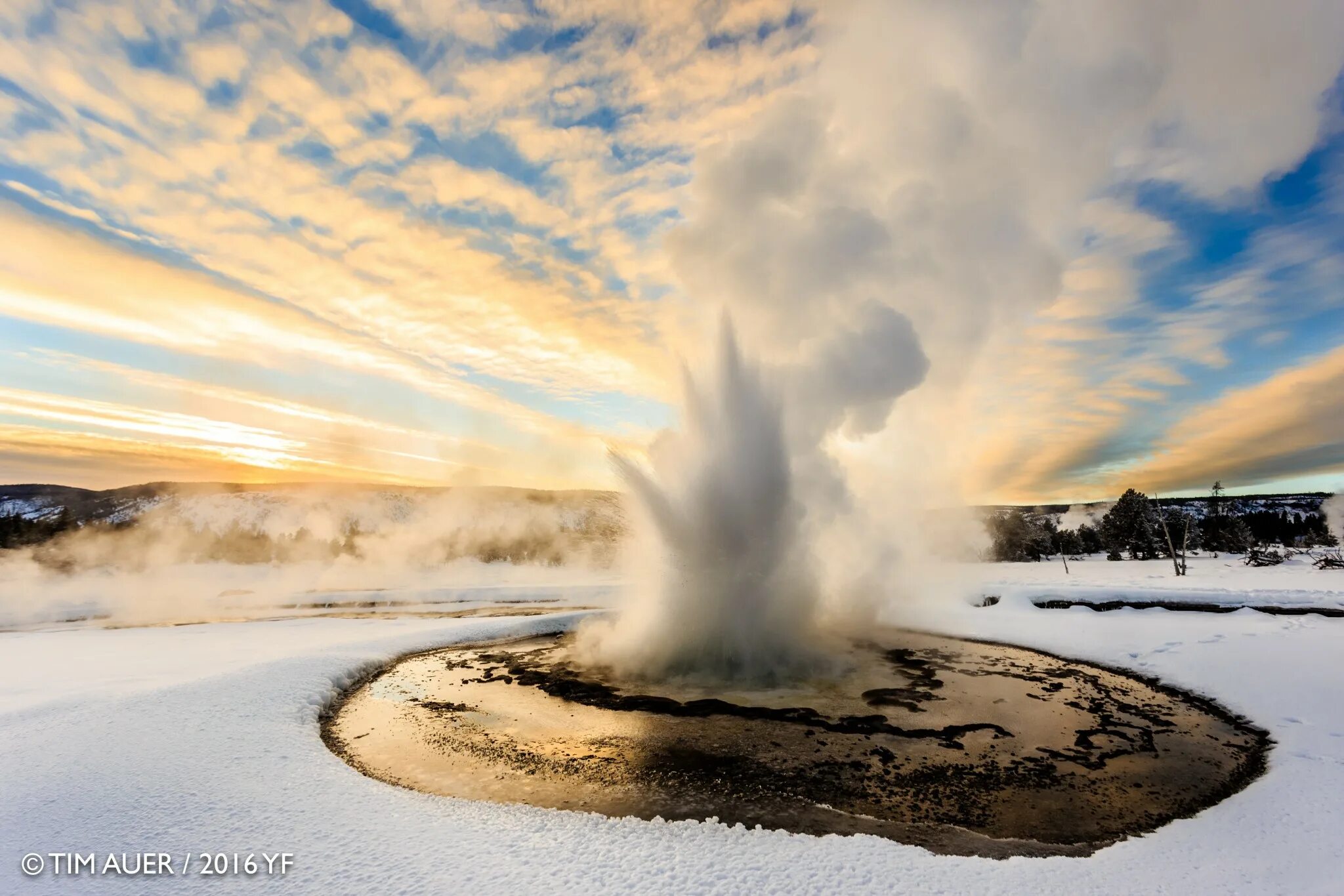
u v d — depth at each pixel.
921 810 6.47
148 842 5.36
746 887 4.59
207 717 8.73
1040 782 7.18
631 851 5.20
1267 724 8.78
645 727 9.15
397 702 10.58
